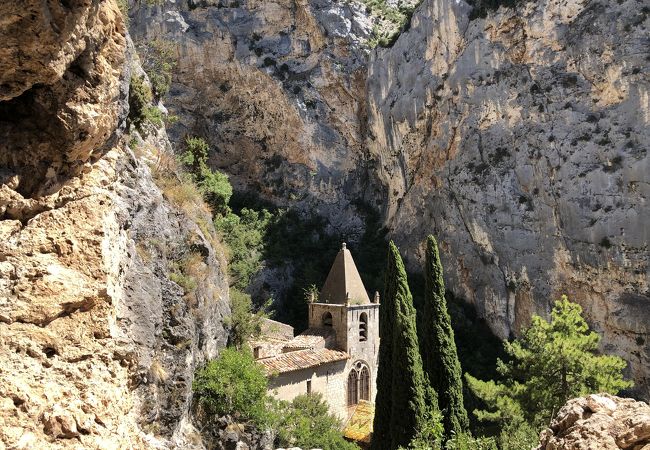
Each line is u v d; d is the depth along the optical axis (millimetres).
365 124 82375
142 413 15914
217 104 82375
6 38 8648
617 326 53094
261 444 26109
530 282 59719
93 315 10195
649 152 52656
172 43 72188
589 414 7828
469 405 52562
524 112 61562
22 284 9406
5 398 8117
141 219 18578
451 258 68500
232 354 24766
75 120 10492
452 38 69000
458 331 63406
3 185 9875
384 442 24672
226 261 30984
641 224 52406
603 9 56719
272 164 83438
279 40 81562
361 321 44438
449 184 68375
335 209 82812
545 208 59062
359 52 80625
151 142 26375
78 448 8477
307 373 37938
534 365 28281
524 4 61938
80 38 9875
